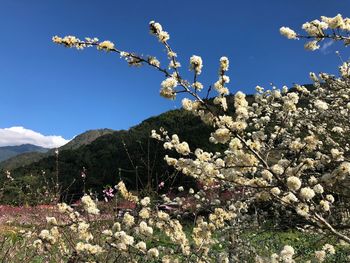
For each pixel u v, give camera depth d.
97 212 4.09
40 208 8.16
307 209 3.07
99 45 3.19
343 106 5.33
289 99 3.45
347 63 5.98
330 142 5.11
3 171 12.82
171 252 4.04
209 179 3.50
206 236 4.19
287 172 3.22
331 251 3.58
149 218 4.25
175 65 3.11
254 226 5.08
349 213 4.50
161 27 3.13
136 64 3.17
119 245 3.57
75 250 3.84
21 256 5.48
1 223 8.24
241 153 3.16
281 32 3.79
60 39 3.20
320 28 3.68
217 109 3.02
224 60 3.03
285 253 3.01
